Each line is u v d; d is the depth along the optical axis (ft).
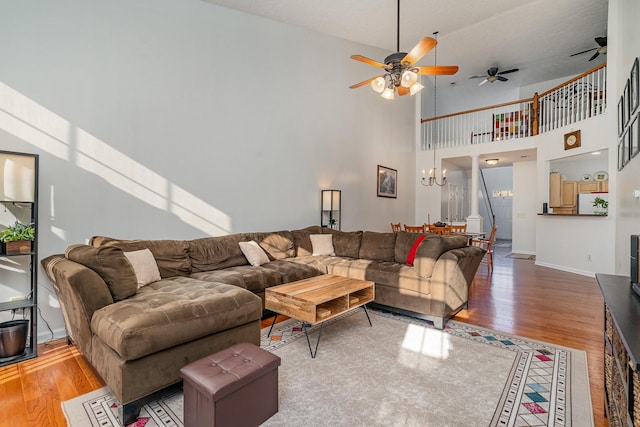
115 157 10.24
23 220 8.73
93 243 9.30
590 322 10.54
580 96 19.03
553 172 23.04
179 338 6.25
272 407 5.76
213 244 11.92
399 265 12.29
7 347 7.69
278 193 15.44
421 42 9.06
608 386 5.21
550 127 21.06
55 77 9.09
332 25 16.26
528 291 14.60
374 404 6.12
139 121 10.75
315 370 7.41
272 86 15.07
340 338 9.25
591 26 18.35
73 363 7.72
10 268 8.60
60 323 9.32
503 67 24.57
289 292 8.92
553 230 20.65
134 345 5.61
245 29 13.93
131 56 10.56
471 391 6.55
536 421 5.65
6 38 8.35
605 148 16.72
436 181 26.23
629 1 12.31
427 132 28.14
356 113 20.33
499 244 35.32
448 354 8.20
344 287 9.51
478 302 12.85
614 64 15.78
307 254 15.01
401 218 25.23
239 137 13.74
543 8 16.56
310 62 16.99
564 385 6.77
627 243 11.80
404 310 11.02
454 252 10.57
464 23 17.35
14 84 8.46
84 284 6.68
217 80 12.93
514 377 7.09
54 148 9.09
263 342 8.98
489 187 41.24
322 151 17.88
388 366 7.59
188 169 12.05
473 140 27.02
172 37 11.58
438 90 30.12
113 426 5.57
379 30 17.28
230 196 13.44
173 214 11.65
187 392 5.30
